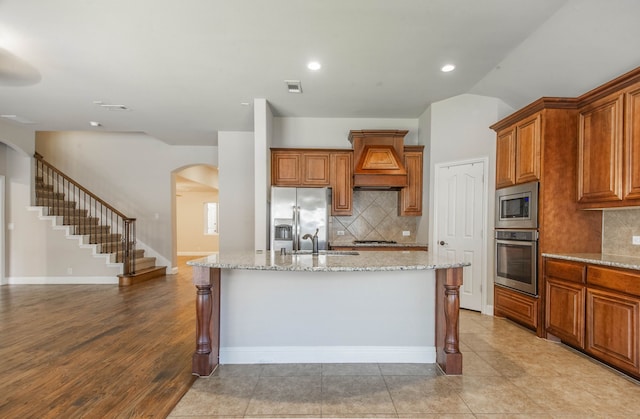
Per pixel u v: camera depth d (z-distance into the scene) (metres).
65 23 2.57
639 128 2.42
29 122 5.25
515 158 3.44
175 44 2.90
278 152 4.75
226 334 2.64
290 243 4.38
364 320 2.65
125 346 2.94
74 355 2.75
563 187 3.09
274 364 2.60
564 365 2.56
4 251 5.85
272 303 2.64
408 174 4.77
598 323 2.50
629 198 2.50
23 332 3.30
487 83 3.72
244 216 5.88
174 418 1.90
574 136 3.09
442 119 4.37
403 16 2.52
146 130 5.74
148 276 6.16
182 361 2.64
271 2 2.35
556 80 3.21
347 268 2.10
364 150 4.67
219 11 2.45
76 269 5.93
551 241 3.08
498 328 3.41
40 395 2.13
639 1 2.20
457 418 1.89
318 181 4.77
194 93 4.03
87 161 6.80
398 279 2.65
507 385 2.26
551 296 3.01
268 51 3.04
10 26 2.60
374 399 2.09
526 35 2.79
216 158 6.83
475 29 2.70
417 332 2.66
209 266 2.22
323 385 2.27
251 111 4.71
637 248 2.77
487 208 3.95
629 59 2.61
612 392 2.17
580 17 2.47
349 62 3.27
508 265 3.56
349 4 2.38
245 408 1.99
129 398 2.09
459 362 2.41
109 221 6.80
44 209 5.92
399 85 3.84
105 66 3.31
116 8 2.39
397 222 5.06
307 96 4.17
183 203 11.43
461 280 2.41
